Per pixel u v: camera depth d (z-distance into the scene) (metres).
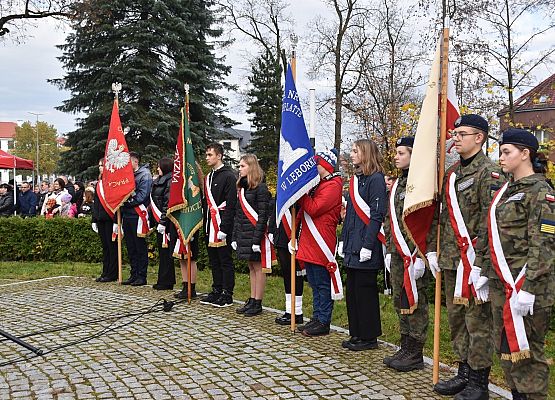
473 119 4.38
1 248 12.15
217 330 6.36
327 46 25.59
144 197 8.90
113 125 8.88
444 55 4.58
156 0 21.70
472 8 14.98
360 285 5.58
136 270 9.15
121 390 4.58
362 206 5.48
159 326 6.54
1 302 7.91
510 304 3.83
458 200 4.40
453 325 4.59
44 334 6.23
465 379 4.52
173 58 22.70
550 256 3.70
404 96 22.75
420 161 4.58
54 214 13.46
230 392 4.55
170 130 22.28
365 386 4.68
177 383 4.73
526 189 3.87
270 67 30.84
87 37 22.22
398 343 6.07
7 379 4.83
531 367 3.91
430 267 4.66
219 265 7.69
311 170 5.89
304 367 5.13
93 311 7.29
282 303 8.02
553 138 12.66
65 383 4.73
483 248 4.14
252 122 31.89
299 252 6.13
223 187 7.46
